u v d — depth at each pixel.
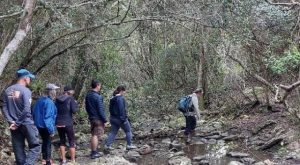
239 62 13.73
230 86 17.19
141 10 11.62
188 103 13.11
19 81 7.70
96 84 10.57
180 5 11.40
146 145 12.29
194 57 19.31
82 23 11.49
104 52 14.95
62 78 14.69
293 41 11.30
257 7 10.98
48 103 8.66
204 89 18.94
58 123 9.54
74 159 9.86
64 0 10.50
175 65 19.67
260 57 13.51
